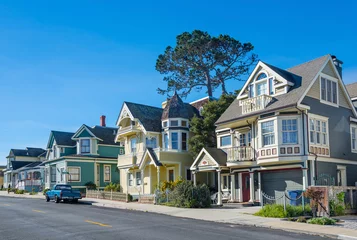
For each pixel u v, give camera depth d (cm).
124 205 2878
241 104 2942
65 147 5166
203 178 3512
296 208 1986
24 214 2244
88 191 3984
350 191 2150
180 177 3325
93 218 1997
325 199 1900
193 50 4775
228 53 4859
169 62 5016
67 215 2164
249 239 1333
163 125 3806
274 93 2680
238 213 2166
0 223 1819
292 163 2491
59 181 4819
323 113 2616
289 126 2491
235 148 2783
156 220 1920
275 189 2648
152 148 3672
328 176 2523
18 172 6719
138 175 3984
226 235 1421
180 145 3662
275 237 1380
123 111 4084
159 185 3312
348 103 2902
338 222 1738
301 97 2422
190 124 3681
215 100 3712
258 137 2623
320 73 2636
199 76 4997
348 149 2800
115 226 1670
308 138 2444
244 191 2906
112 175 5012
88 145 4938
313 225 1644
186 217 2094
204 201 2633
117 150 5169
